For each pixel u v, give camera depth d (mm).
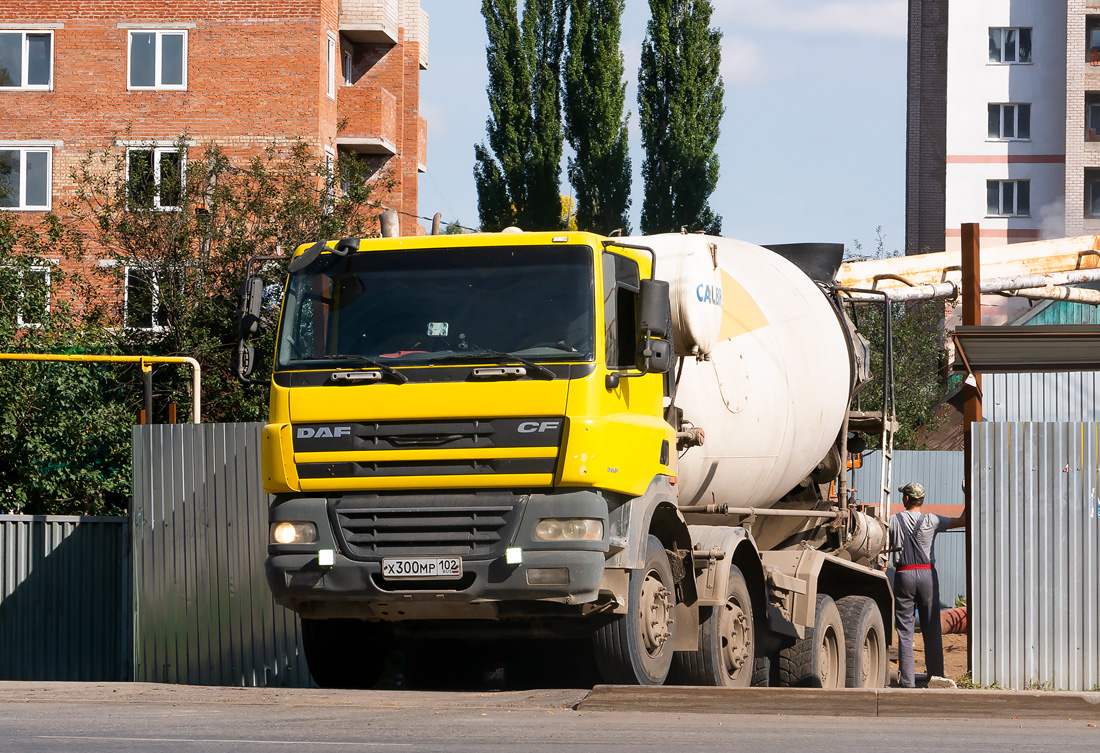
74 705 15492
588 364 15195
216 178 43281
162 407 39250
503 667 20109
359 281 16125
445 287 15883
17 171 57438
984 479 21469
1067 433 21266
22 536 28734
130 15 57531
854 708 14805
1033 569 21250
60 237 43250
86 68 57531
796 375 21500
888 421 25812
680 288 17844
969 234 25766
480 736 12523
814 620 21078
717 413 19328
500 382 15180
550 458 14984
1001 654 21234
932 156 101688
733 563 19344
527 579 14930
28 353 31891
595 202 75375
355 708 14984
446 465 15211
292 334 16078
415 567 15141
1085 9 95625
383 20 63250
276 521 15648
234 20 57375
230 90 57281
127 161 45312
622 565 15648
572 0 75625
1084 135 95938
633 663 16188
